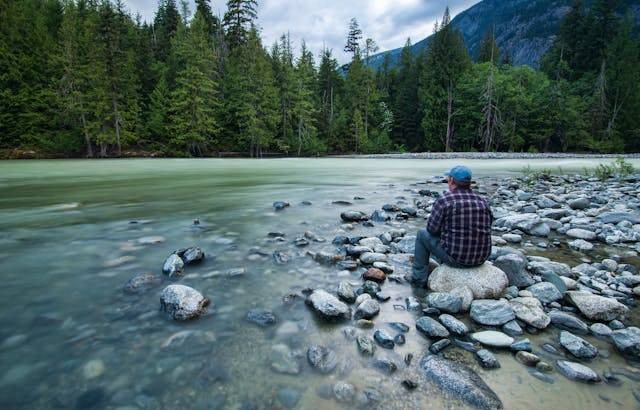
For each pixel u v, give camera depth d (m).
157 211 6.86
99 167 21.31
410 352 2.25
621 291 3.31
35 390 1.82
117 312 2.68
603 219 6.03
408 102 55.75
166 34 56.38
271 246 4.46
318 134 53.19
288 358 2.14
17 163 25.59
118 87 39.12
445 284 3.17
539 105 47.59
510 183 12.12
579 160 30.41
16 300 2.88
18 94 36.19
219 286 3.20
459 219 3.15
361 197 8.69
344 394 1.82
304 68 49.72
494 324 2.62
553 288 3.13
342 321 2.62
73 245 4.44
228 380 1.92
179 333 2.39
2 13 37.06
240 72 45.34
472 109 48.47
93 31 37.97
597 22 52.97
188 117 40.62
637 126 45.53
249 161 31.08
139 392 1.81
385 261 3.98
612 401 1.83
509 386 1.95
